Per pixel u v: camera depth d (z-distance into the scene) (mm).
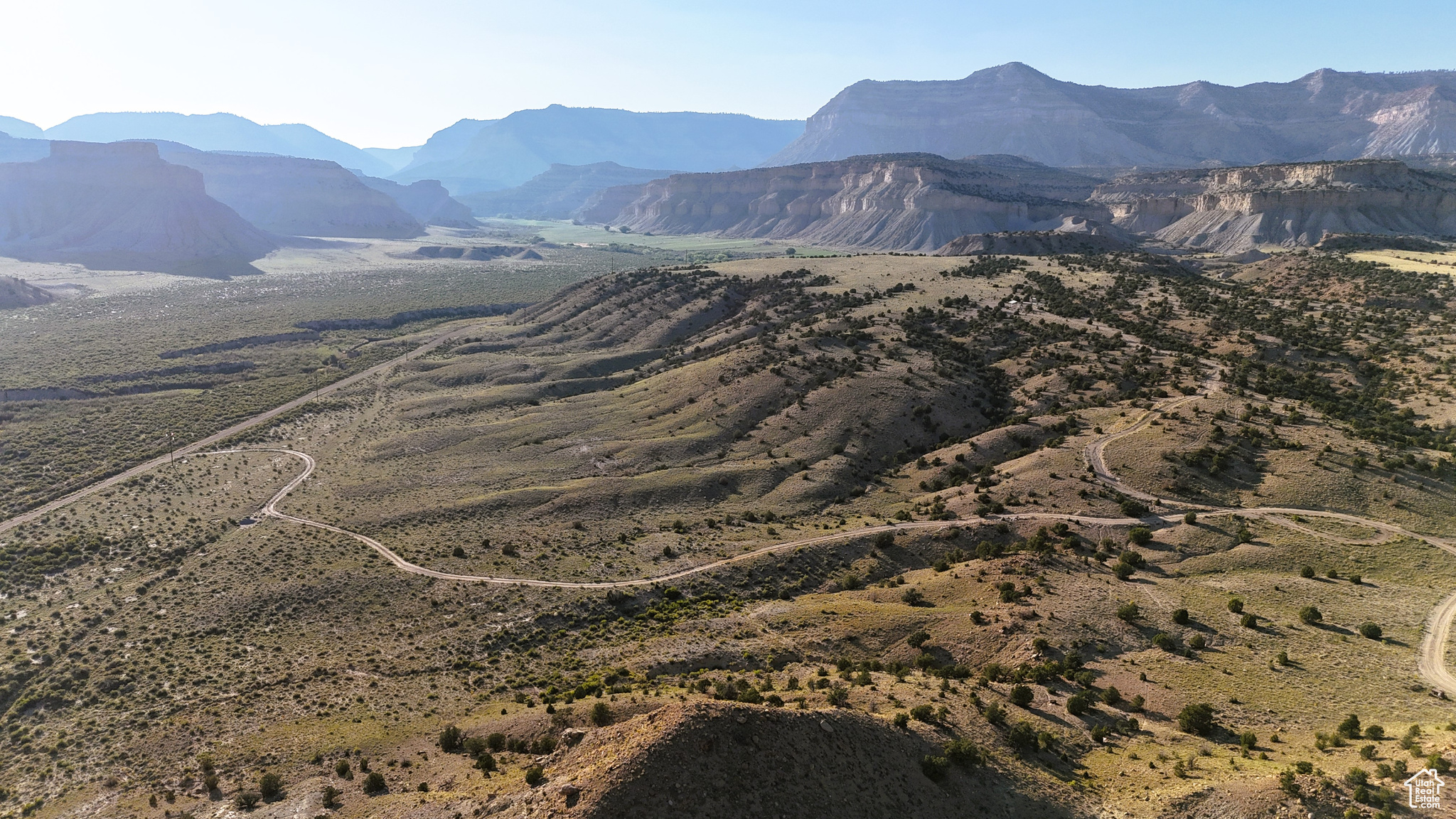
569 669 75562
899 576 93875
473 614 87625
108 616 90500
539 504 123750
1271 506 96438
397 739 62469
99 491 134250
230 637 84062
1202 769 49969
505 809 44281
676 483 127688
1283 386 134125
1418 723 53625
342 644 81938
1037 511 102438
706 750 43531
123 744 65375
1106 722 57875
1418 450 105312
